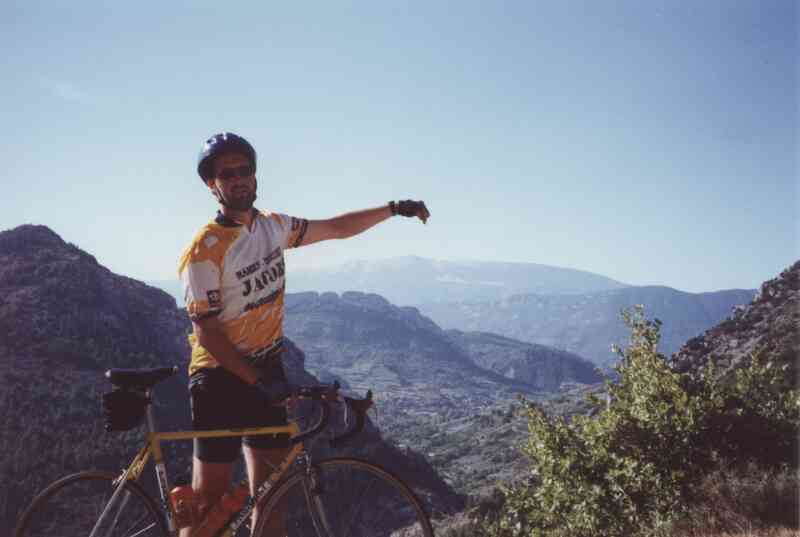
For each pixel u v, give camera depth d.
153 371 3.94
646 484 8.22
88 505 3.81
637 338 9.22
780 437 7.93
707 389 8.70
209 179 3.90
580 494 8.59
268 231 4.02
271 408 3.98
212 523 3.83
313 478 3.76
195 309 3.75
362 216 4.54
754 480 7.14
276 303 4.04
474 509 9.41
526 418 9.47
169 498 3.85
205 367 3.93
